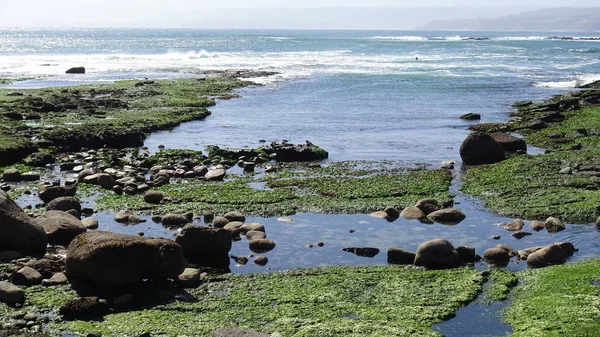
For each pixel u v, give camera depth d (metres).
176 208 22.89
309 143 34.00
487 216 22.55
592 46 168.00
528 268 17.64
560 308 14.27
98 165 29.44
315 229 20.91
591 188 25.25
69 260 15.88
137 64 93.94
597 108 46.00
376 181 26.80
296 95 58.97
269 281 16.42
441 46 165.38
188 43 181.50
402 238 20.14
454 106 52.91
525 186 25.66
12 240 17.89
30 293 15.18
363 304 14.98
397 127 42.62
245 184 26.53
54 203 21.92
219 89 61.09
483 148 30.86
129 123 39.78
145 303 14.99
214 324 13.83
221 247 18.28
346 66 91.81
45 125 37.62
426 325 13.85
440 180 26.95
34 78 69.06
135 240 15.91
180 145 35.47
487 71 85.81
